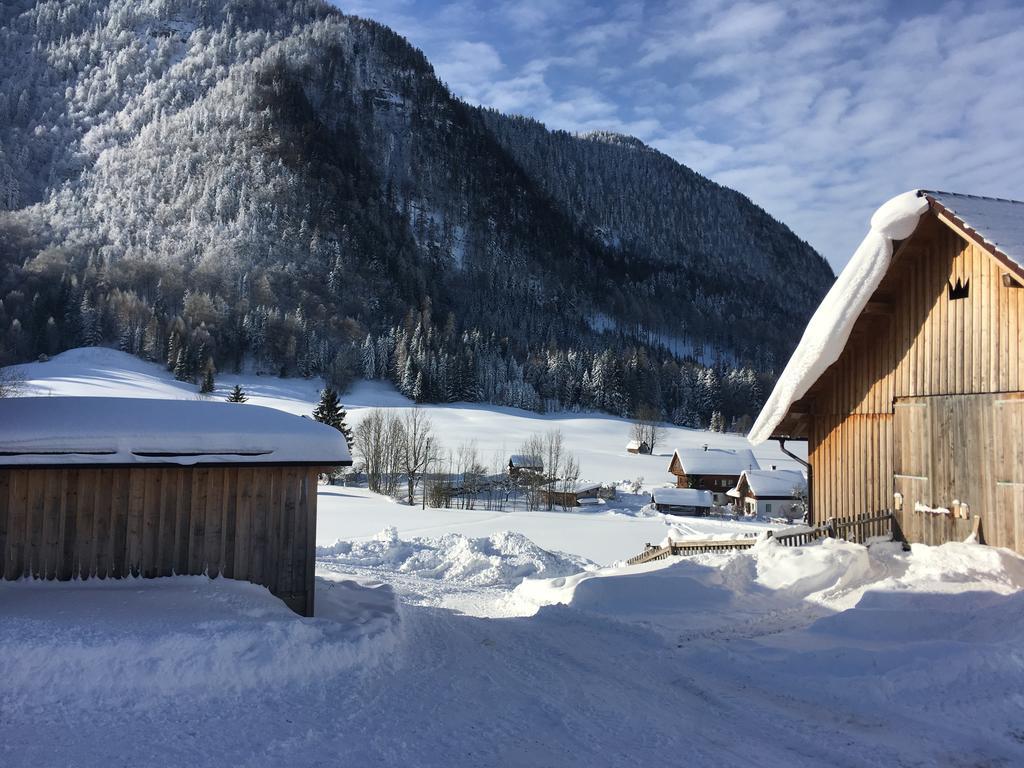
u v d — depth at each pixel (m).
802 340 13.73
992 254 10.48
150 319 144.12
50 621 6.95
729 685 7.54
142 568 9.05
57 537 8.80
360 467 78.56
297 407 117.81
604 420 137.88
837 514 14.54
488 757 5.54
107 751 5.27
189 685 6.55
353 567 19.34
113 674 6.36
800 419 15.66
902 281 13.19
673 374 167.00
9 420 8.89
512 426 119.75
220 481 9.44
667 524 44.59
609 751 5.69
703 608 11.15
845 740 5.83
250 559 9.49
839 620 9.28
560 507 72.44
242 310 159.75
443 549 21.53
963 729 5.86
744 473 72.50
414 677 7.68
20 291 153.75
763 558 13.10
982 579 10.27
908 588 10.17
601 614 11.15
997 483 11.24
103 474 9.00
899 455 13.15
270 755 5.39
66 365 125.81
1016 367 11.04
